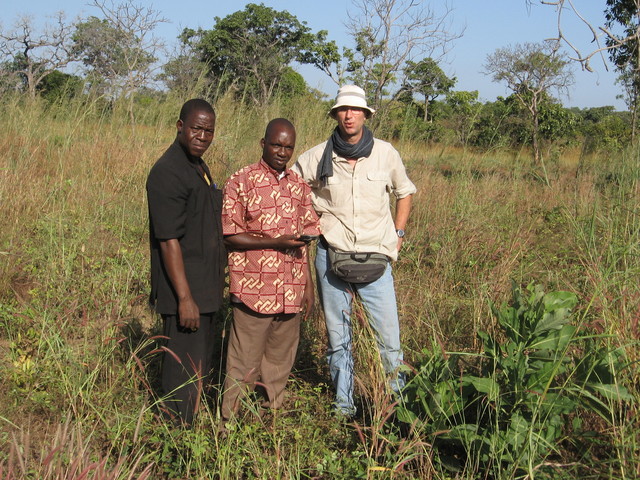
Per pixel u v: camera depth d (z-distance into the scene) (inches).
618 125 811.4
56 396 140.1
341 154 138.4
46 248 209.3
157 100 413.4
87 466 99.3
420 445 123.1
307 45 1606.8
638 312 136.3
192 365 129.5
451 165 358.9
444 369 129.9
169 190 122.5
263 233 131.1
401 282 219.1
